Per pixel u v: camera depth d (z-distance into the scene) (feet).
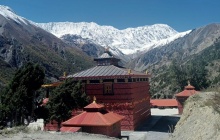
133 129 160.25
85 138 81.56
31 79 131.75
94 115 126.31
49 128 154.92
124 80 165.37
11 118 133.80
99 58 190.29
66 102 133.69
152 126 175.32
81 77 172.65
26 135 78.74
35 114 134.92
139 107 181.78
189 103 82.07
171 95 374.02
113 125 128.57
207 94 81.41
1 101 136.46
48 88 180.45
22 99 127.65
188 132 62.03
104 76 167.53
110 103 166.81
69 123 124.16
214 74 406.62
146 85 213.66
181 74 366.63
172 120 201.57
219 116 54.19
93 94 170.81
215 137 47.93
